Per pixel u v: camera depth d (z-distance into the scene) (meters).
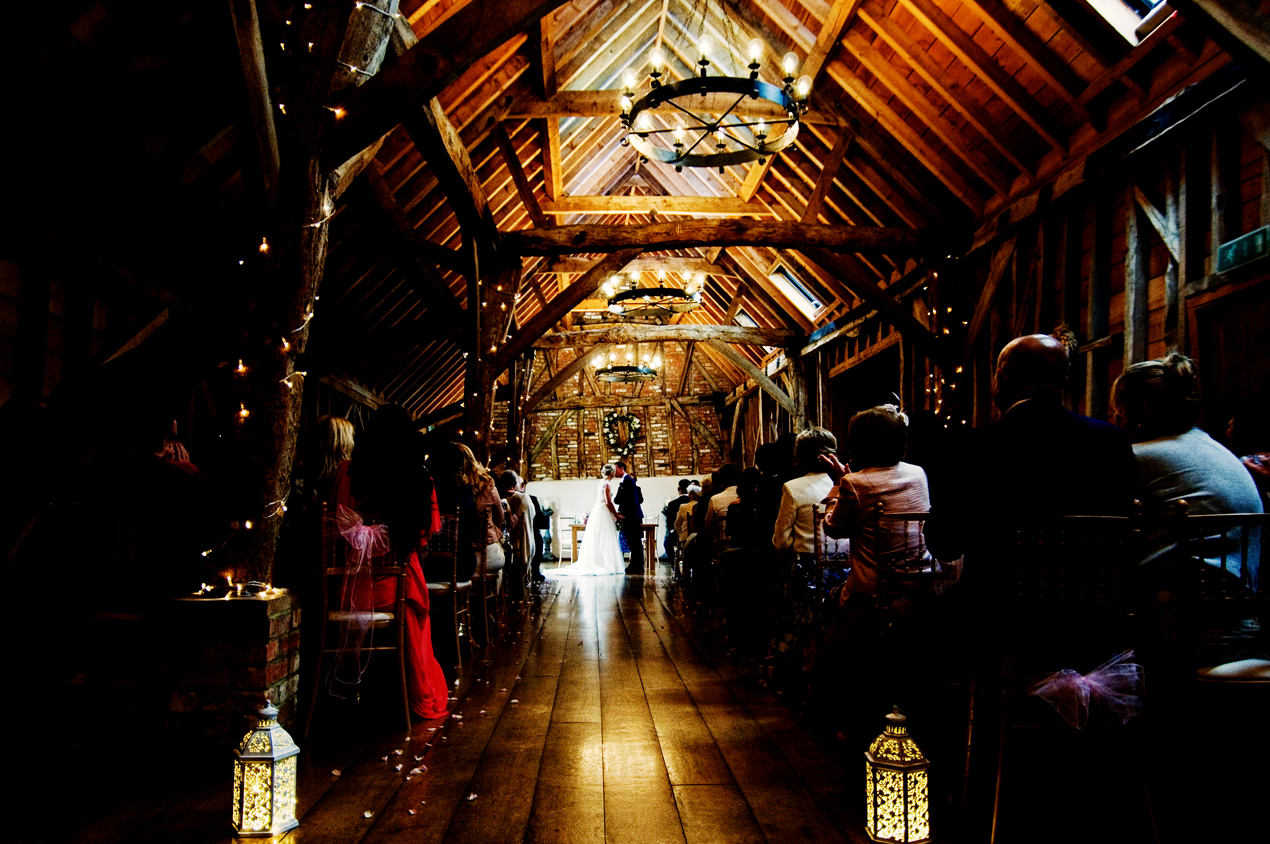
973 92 6.39
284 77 3.40
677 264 12.70
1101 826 2.16
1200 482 2.29
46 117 4.10
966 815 2.29
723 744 3.02
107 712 2.85
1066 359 2.30
